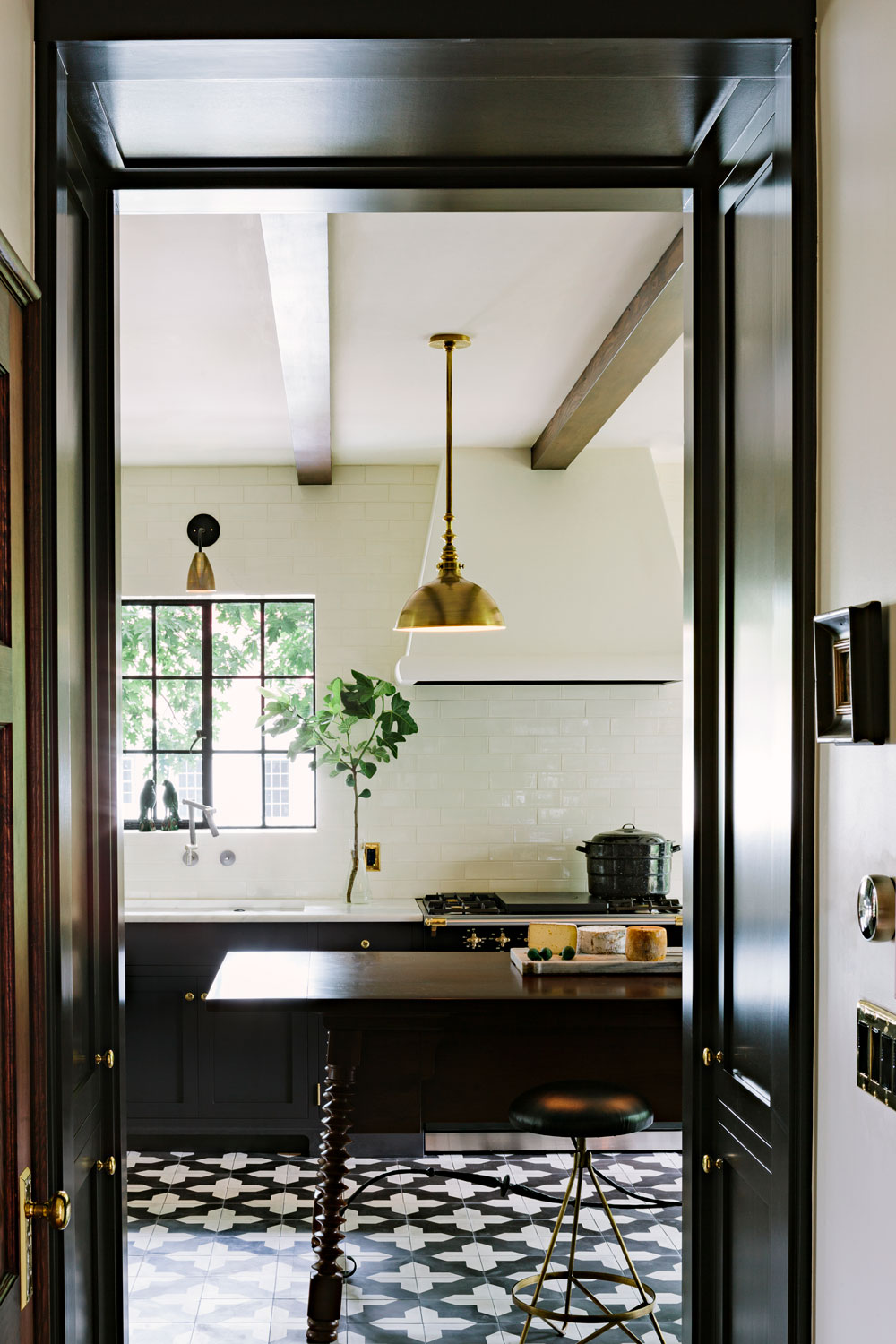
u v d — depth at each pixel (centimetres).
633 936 404
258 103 212
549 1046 406
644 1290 347
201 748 658
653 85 209
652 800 646
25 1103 174
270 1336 359
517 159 238
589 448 604
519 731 645
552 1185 491
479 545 598
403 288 380
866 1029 163
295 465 636
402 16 194
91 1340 224
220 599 658
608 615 593
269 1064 538
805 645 189
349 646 643
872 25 169
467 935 551
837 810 180
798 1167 187
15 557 175
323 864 634
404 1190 485
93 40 192
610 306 398
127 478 642
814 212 191
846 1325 173
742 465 228
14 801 170
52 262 191
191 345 434
